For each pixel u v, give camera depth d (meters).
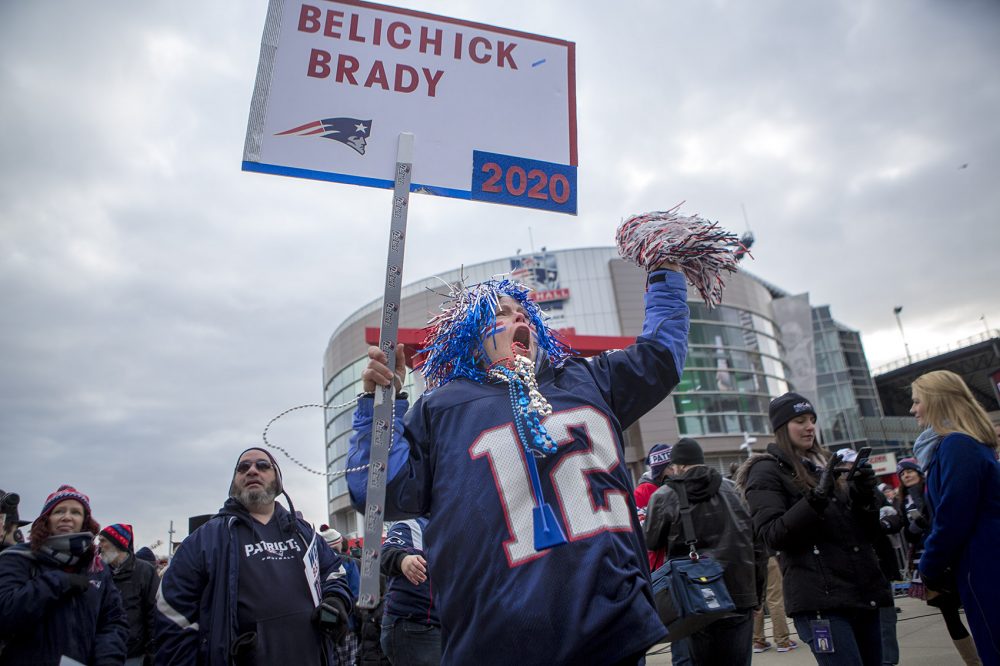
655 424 36.47
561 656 1.52
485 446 1.78
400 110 2.39
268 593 3.23
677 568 3.45
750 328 42.59
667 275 2.26
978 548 2.67
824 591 3.04
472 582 1.64
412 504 1.85
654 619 1.60
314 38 2.39
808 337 46.84
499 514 1.68
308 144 2.28
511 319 2.09
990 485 2.71
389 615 4.00
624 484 1.82
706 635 3.67
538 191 2.49
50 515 3.62
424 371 2.18
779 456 3.45
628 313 39.78
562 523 1.67
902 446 52.84
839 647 3.00
